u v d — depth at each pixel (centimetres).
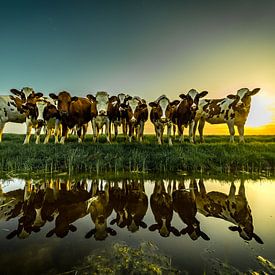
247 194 545
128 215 407
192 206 459
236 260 265
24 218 386
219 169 827
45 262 255
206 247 295
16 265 249
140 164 842
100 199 496
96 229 345
